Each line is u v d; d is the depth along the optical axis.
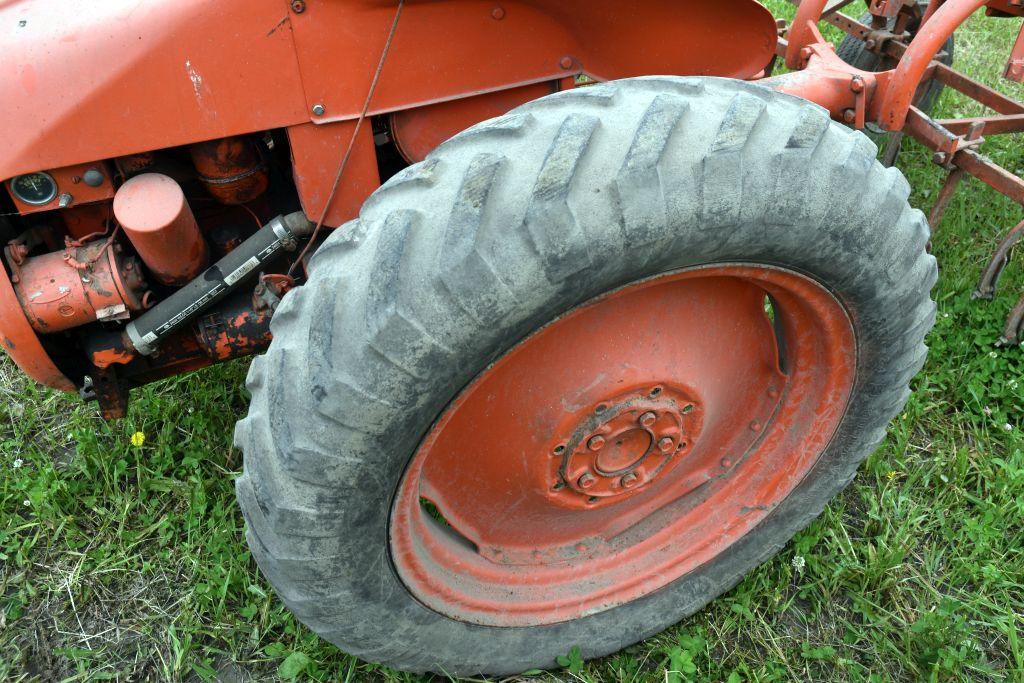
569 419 1.88
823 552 2.68
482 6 1.84
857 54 4.12
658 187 1.48
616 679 2.32
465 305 1.44
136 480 2.88
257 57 1.74
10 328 1.84
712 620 2.50
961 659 2.29
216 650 2.38
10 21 1.79
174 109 1.74
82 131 1.72
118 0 1.75
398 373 1.47
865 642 2.44
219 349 2.12
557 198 1.43
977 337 3.25
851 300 1.87
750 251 1.68
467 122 1.99
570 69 1.99
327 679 2.32
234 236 2.18
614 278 1.58
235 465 2.91
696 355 1.99
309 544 1.64
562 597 2.24
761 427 2.32
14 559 2.66
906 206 1.82
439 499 2.00
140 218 1.74
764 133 1.59
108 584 2.59
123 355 2.02
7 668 2.38
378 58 1.80
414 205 1.48
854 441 2.24
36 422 3.07
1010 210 3.89
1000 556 2.60
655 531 2.37
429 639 2.02
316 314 1.49
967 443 3.00
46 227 1.97
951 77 3.79
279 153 2.09
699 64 2.11
